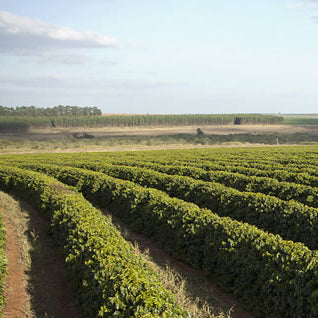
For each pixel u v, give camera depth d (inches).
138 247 552.1
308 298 308.3
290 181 885.8
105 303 300.5
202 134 3713.1
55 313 370.0
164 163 1267.2
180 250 504.1
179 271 472.4
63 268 484.4
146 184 880.9
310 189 692.7
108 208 768.3
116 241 409.7
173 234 526.0
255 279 371.9
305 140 3038.9
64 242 489.7
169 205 564.4
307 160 1220.5
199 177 943.7
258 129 4670.3
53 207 634.8
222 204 656.4
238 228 433.1
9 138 3422.7
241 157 1402.6
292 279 327.3
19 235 598.9
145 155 1636.3
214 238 444.1
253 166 1119.0
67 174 984.3
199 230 476.7
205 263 453.4
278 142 2896.2
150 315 258.4
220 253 424.5
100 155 1711.4
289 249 362.9
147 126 5216.5
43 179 853.8
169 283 409.7
